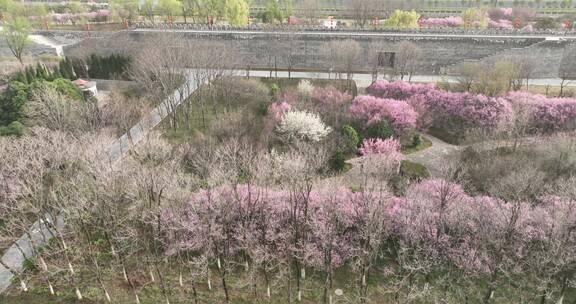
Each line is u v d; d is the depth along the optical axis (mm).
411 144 47062
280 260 28125
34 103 41906
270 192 30797
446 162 40750
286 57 70562
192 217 28422
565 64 66750
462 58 67562
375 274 29328
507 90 54188
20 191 28719
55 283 28031
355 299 27484
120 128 44844
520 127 46125
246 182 32594
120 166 31203
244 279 28953
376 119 45312
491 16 95688
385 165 35750
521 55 63938
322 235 27359
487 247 28594
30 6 93938
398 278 28672
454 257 28156
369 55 67688
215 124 45625
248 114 48906
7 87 47469
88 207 28359
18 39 68188
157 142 37406
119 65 62219
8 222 30172
